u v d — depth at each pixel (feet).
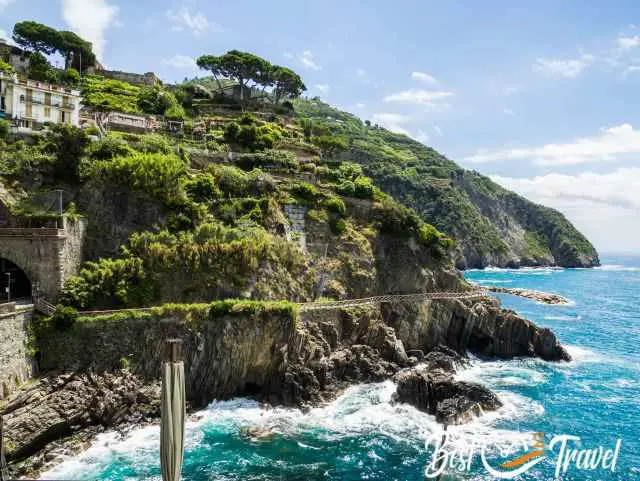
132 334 183.52
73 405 162.30
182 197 230.68
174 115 352.69
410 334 258.57
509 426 181.88
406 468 150.41
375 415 186.91
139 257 205.87
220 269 215.31
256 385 204.13
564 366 262.06
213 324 193.98
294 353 206.59
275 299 225.35
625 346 308.60
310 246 263.29
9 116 242.17
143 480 137.18
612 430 181.88
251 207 255.70
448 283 293.64
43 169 209.46
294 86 467.52
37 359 171.22
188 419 178.70
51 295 184.34
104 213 214.69
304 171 304.09
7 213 191.72
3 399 153.99
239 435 168.14
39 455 148.46
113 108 338.95
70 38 415.03
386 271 278.05
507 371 251.19
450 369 241.14
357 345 231.09
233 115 400.26
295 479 143.13
